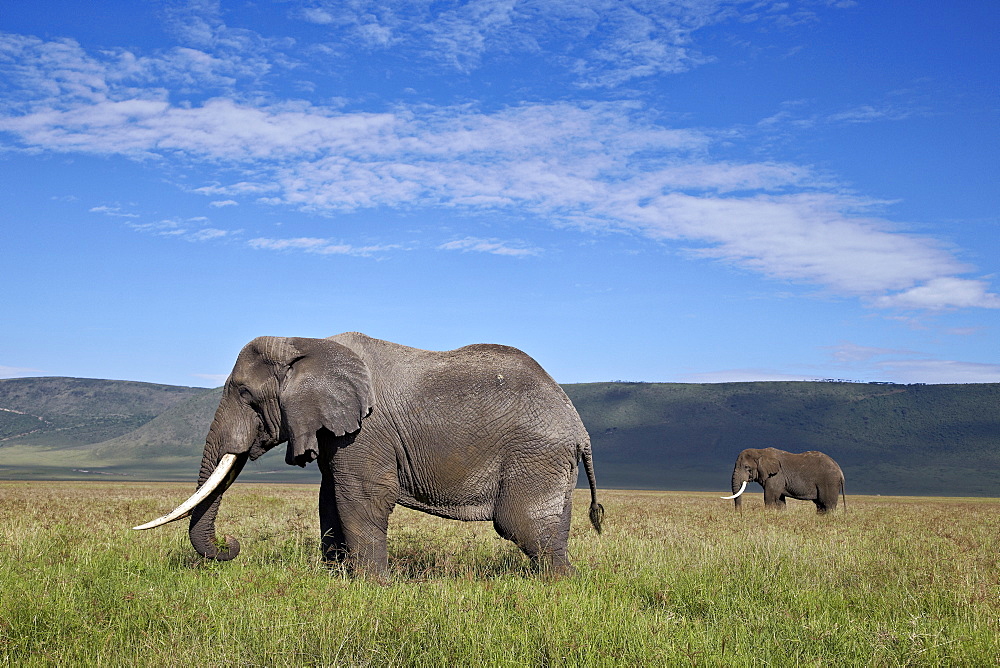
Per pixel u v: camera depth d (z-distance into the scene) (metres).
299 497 30.94
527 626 7.27
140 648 6.58
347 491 10.35
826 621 7.80
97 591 8.36
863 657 6.93
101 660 6.33
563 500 10.56
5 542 11.41
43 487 52.22
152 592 8.22
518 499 10.39
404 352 10.88
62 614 7.35
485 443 10.45
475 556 11.59
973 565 11.05
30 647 6.72
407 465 10.43
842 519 22.39
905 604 8.62
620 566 10.70
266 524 14.66
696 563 10.77
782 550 11.88
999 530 19.27
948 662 6.83
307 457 10.12
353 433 10.35
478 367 10.72
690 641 6.96
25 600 7.57
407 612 7.40
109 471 193.50
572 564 11.03
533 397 10.62
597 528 11.41
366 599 8.05
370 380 10.37
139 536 12.68
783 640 7.30
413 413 10.42
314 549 11.58
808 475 29.38
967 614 8.06
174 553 11.09
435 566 10.94
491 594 8.46
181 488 50.78
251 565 10.52
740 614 8.35
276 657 6.44
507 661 6.40
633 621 7.52
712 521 19.53
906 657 6.88
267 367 10.67
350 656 6.51
